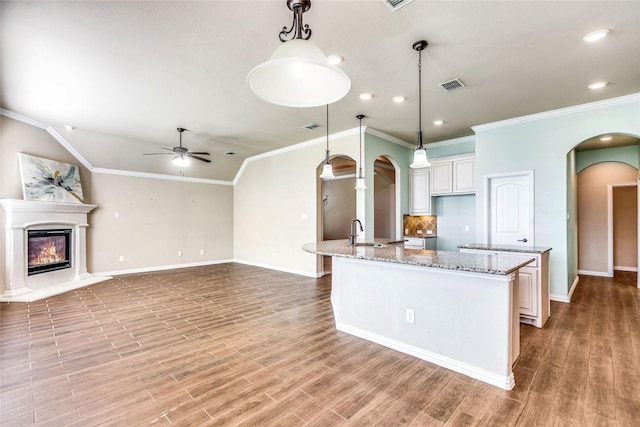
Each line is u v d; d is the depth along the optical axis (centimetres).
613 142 555
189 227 764
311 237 619
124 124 497
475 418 187
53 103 409
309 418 188
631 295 466
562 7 217
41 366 254
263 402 204
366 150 523
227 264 792
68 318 372
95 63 301
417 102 398
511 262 240
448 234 626
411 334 272
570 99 387
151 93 374
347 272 325
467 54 282
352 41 261
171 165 709
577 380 229
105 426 181
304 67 156
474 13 224
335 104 407
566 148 419
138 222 682
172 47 273
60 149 543
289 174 666
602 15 225
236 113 445
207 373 243
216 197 816
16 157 468
